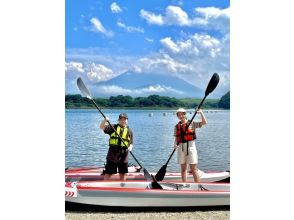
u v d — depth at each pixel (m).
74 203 4.17
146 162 10.02
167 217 4.05
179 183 4.68
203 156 9.84
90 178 5.09
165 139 12.88
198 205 4.34
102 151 10.74
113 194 4.18
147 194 4.23
